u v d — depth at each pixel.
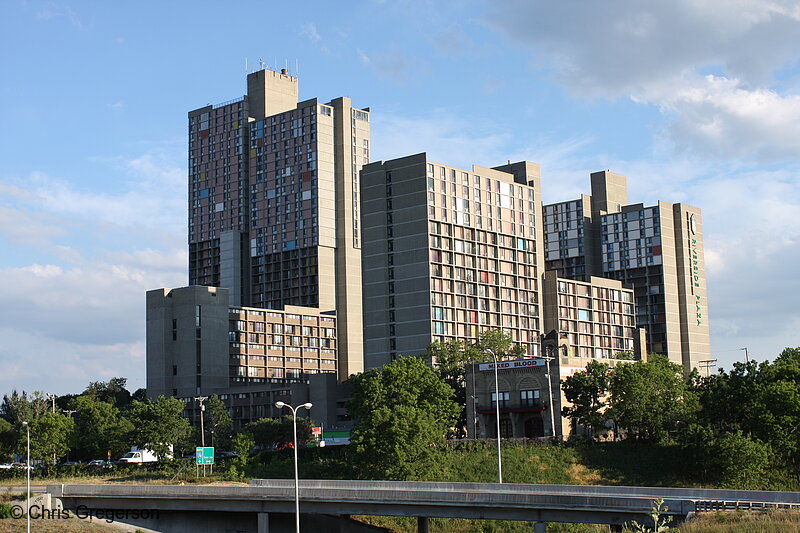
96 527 108.31
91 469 163.38
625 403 149.62
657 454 144.12
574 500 93.56
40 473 159.38
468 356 195.12
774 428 136.12
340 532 118.12
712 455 134.00
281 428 198.00
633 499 90.75
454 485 109.44
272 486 114.62
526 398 164.00
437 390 153.88
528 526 116.06
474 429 168.12
